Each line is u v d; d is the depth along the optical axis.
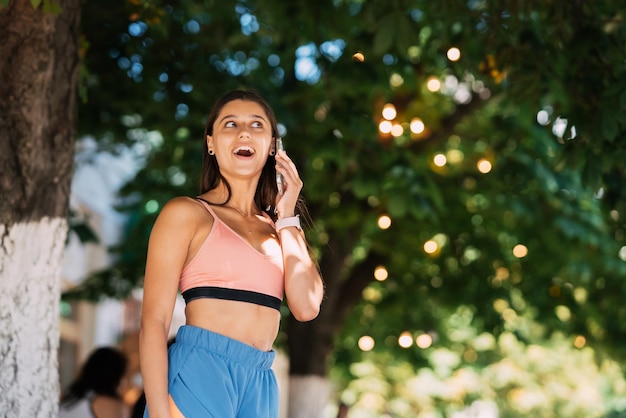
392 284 10.64
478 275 10.62
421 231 9.94
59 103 4.44
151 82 7.99
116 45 7.78
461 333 16.16
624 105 5.31
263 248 3.58
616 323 10.98
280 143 3.80
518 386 18.28
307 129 8.54
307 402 9.52
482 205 10.32
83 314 15.31
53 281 4.40
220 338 3.40
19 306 4.26
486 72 6.14
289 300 3.59
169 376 3.37
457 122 9.22
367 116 7.43
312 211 9.23
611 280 10.85
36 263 4.32
